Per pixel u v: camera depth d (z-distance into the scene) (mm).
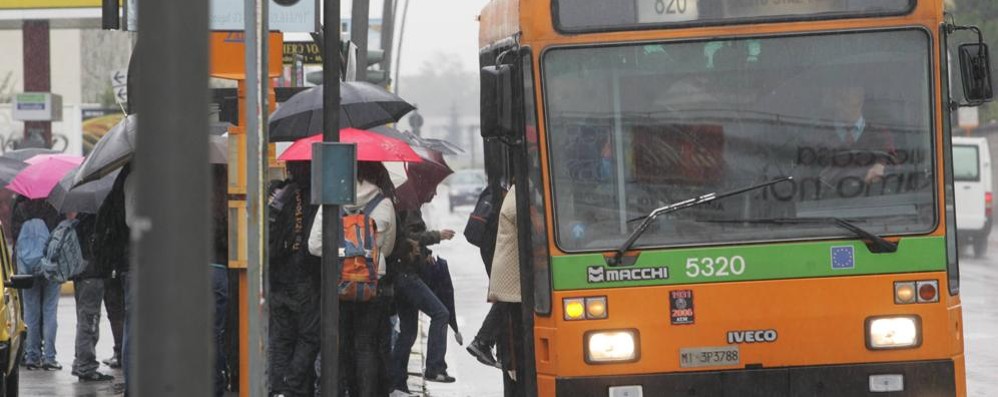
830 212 19109
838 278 19016
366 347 23750
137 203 8484
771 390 18906
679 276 18922
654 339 18875
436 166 32156
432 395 29312
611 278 18938
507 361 22500
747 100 19141
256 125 15500
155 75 8453
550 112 19062
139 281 8414
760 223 19047
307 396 23609
